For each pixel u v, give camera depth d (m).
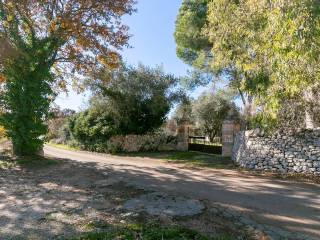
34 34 16.52
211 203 8.61
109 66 19.52
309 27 7.87
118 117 25.56
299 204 8.90
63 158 18.97
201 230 6.59
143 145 25.95
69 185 10.88
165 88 26.75
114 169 14.47
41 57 16.44
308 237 6.37
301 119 15.12
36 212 7.88
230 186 11.19
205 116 33.19
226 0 13.79
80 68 19.53
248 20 12.45
